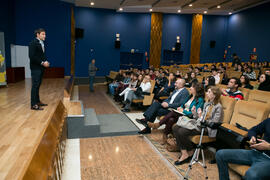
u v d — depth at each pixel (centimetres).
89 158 304
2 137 259
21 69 906
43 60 378
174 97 385
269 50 1213
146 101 563
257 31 1295
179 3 1254
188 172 248
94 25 1366
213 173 267
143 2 1244
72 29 1202
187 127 281
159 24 1445
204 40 1544
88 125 385
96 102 707
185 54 1535
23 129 288
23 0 948
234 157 212
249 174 189
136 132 411
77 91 959
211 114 275
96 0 1173
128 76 745
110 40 1408
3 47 682
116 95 718
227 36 1559
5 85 701
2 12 820
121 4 1267
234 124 285
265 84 472
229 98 303
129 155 317
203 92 325
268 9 1216
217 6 1330
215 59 1566
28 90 646
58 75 1074
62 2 1070
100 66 1407
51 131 210
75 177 253
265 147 192
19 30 954
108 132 396
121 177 256
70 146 346
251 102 277
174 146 326
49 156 168
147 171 272
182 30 1506
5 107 411
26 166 122
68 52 1115
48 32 1034
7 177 172
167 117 352
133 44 1448
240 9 1402
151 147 349
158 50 1466
